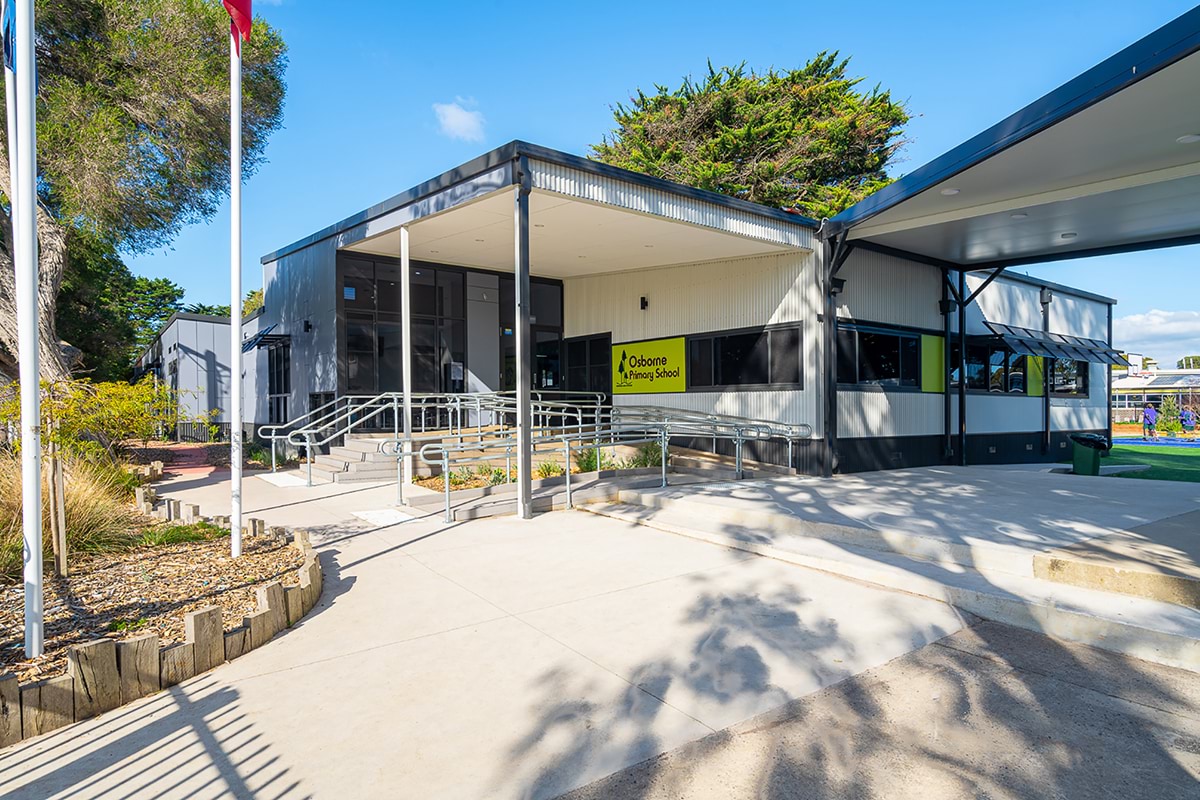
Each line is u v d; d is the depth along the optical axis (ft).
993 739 10.73
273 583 15.78
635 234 37.83
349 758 10.27
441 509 29.76
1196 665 13.11
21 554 17.76
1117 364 61.26
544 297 56.44
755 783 9.57
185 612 15.33
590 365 54.80
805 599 17.63
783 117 91.20
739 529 24.94
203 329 74.49
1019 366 56.03
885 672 13.24
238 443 19.61
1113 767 9.93
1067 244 42.75
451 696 12.32
